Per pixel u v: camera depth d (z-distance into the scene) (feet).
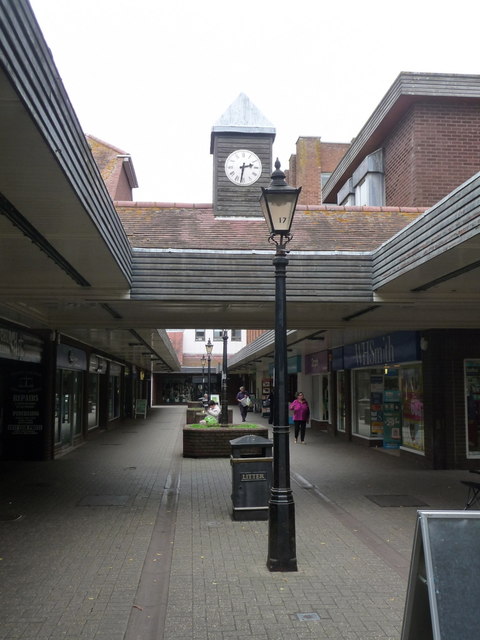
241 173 39.34
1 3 9.56
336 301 30.99
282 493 20.31
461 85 44.04
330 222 35.73
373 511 29.58
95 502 31.65
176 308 36.17
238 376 189.37
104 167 58.08
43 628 15.30
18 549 22.67
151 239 33.40
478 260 23.71
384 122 48.03
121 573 19.79
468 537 10.00
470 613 9.61
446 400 43.65
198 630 15.20
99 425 78.84
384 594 17.78
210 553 22.12
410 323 42.19
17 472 42.34
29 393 48.26
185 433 51.55
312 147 101.71
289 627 15.39
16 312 36.83
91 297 30.68
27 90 11.16
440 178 44.01
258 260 30.81
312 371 81.00
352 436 63.82
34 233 20.44
